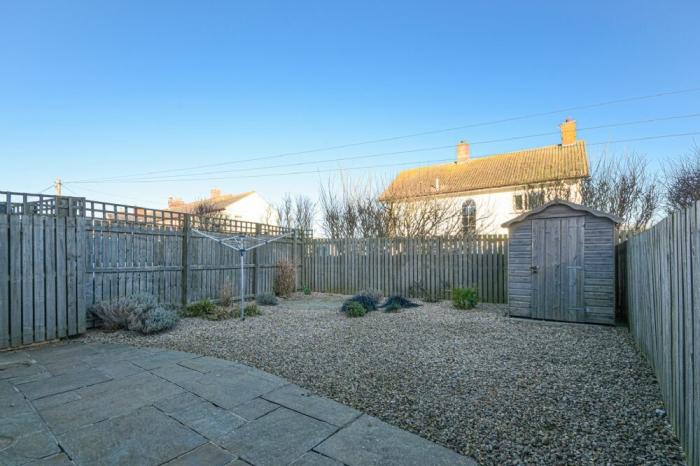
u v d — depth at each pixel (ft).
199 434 8.56
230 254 31.58
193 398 10.69
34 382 12.02
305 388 11.68
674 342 8.91
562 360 14.76
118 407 10.05
